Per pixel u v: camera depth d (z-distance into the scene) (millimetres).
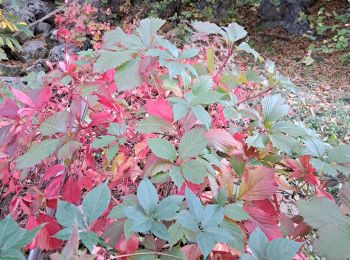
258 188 396
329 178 487
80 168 503
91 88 518
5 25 1461
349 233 311
